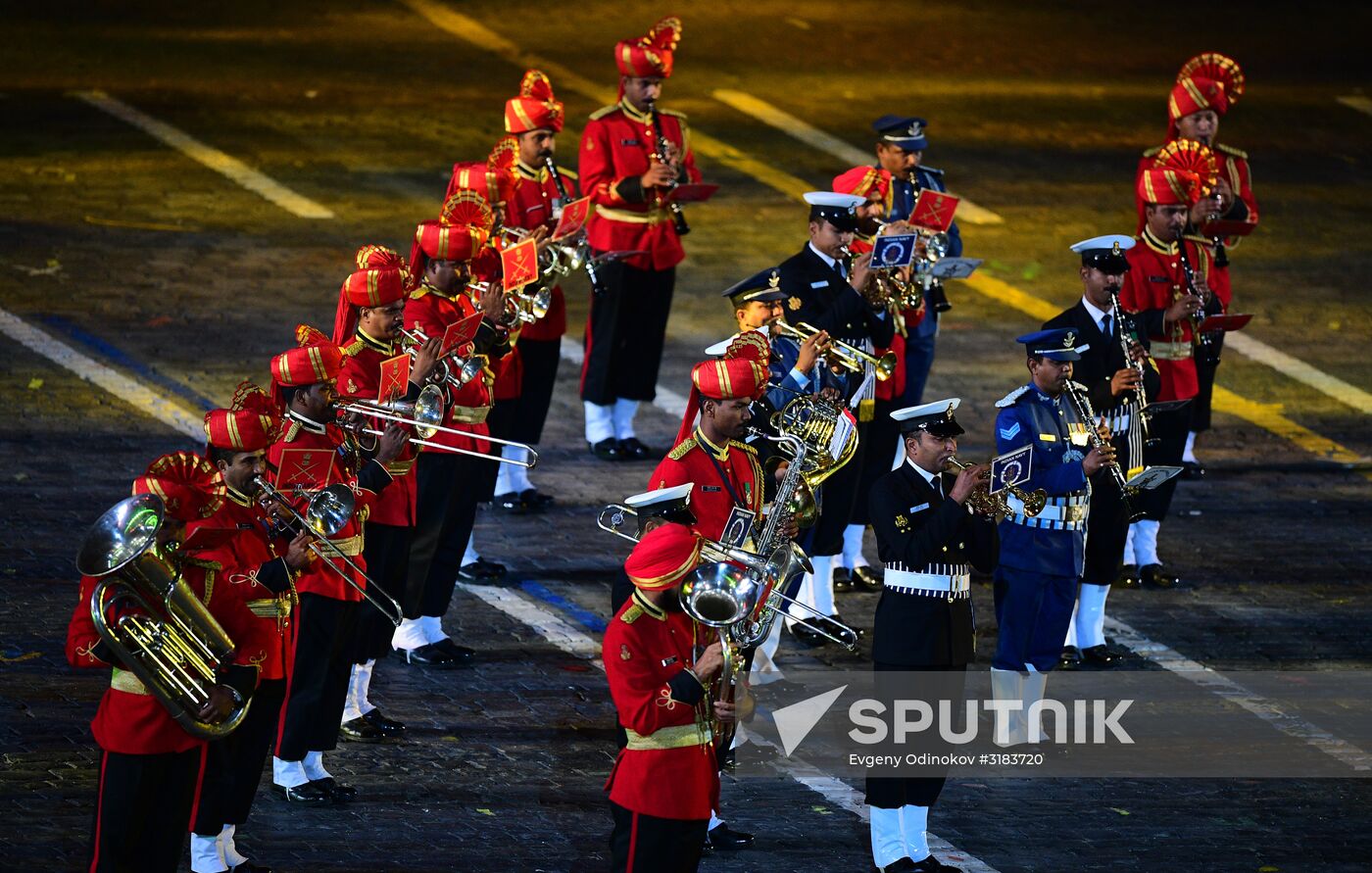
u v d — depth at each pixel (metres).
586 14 120.31
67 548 53.06
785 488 37.88
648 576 32.62
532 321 53.97
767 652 48.69
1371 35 124.94
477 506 57.06
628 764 33.88
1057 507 46.31
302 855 39.06
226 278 75.94
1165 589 56.59
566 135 95.88
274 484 38.78
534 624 51.59
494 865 38.91
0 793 40.34
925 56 115.69
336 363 39.94
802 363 45.91
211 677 34.16
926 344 58.81
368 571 44.66
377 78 105.06
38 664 46.44
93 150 90.56
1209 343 62.09
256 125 95.62
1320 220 92.38
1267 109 108.94
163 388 65.06
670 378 70.56
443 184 88.81
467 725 45.66
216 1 120.06
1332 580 57.53
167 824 35.06
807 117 102.44
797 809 42.72
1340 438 69.25
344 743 44.47
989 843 41.34
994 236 87.12
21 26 111.31
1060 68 115.06
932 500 40.97
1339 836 42.25
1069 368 46.53
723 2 124.56
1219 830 42.34
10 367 65.94
